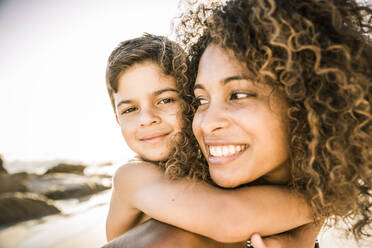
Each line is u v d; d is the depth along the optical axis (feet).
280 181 1.25
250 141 1.09
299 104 1.09
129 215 1.42
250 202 1.12
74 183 9.85
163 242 1.05
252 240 1.08
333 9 1.05
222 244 1.18
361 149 1.09
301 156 1.11
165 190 1.21
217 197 1.13
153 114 1.62
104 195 9.36
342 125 1.07
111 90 1.88
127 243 1.05
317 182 1.09
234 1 1.18
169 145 1.60
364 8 1.13
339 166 1.08
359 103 1.06
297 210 1.15
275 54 1.07
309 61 1.06
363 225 1.18
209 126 1.10
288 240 1.18
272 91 1.07
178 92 1.60
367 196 1.16
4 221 6.07
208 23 1.22
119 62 1.67
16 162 18.30
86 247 3.99
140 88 1.64
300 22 1.05
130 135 1.67
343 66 1.05
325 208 1.15
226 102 1.12
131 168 1.41
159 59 1.67
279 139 1.09
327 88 1.07
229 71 1.09
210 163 1.18
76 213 6.72
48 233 4.90
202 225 1.09
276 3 1.07
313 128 1.07
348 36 1.06
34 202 6.80
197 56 1.41
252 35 1.09
